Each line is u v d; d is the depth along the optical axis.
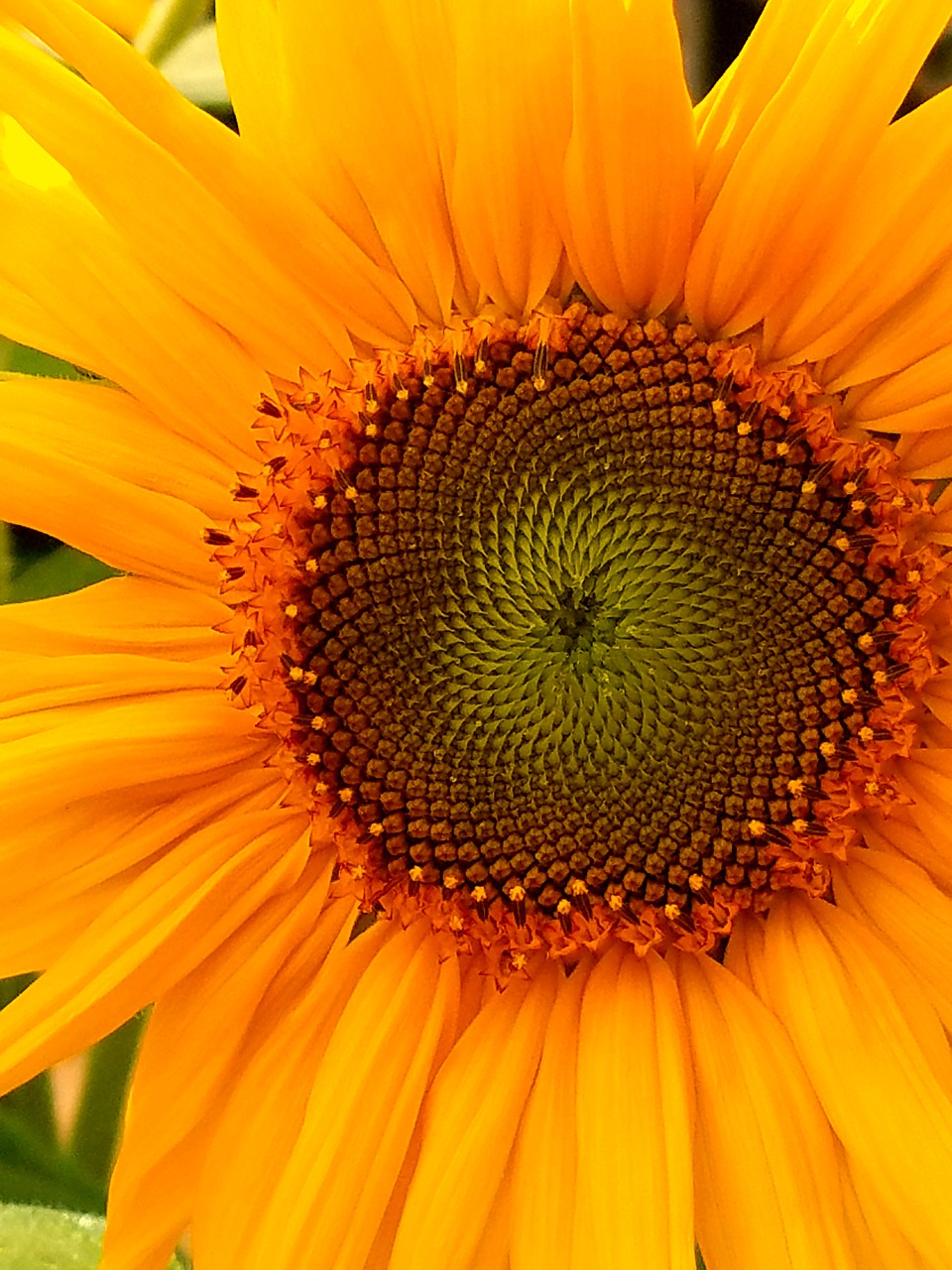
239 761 0.31
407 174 0.29
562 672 0.30
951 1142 0.28
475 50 0.28
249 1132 0.30
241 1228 0.29
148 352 0.30
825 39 0.28
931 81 0.37
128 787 0.30
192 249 0.30
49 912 0.30
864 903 0.30
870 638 0.30
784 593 0.30
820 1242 0.28
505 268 0.30
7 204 0.29
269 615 0.31
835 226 0.29
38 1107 0.36
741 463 0.30
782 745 0.30
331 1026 0.30
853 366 0.30
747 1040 0.29
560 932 0.31
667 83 0.28
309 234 0.30
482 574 0.31
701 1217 0.29
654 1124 0.29
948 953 0.29
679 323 0.30
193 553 0.31
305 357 0.31
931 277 0.29
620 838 0.30
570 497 0.30
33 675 0.30
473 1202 0.29
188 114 0.29
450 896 0.31
